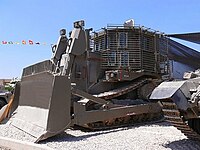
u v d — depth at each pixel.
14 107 13.58
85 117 10.41
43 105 10.02
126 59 14.65
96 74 13.86
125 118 12.20
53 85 9.39
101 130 11.37
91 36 15.61
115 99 13.49
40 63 10.87
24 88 12.33
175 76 17.59
